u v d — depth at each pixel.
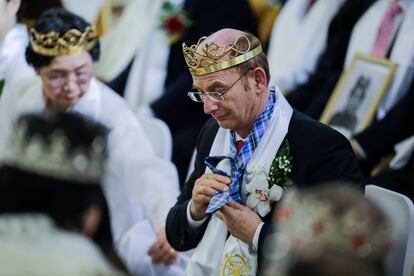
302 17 13.97
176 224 8.67
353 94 12.58
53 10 10.12
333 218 5.01
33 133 5.62
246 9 14.25
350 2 13.19
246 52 8.08
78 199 5.59
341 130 12.50
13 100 10.62
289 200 5.34
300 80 13.66
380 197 8.76
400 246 8.48
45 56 9.97
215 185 8.18
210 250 8.47
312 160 8.18
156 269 9.98
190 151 13.45
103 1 15.54
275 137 8.30
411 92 12.16
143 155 10.23
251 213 8.17
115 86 14.55
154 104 13.86
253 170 8.27
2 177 5.57
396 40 12.70
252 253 8.17
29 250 5.47
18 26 11.62
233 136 8.51
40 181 5.55
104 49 14.80
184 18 14.29
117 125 10.23
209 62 8.02
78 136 5.62
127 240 9.99
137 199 10.16
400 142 12.18
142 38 14.61
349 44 13.11
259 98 8.26
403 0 12.79
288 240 5.10
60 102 10.20
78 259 5.48
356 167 8.30
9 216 5.55
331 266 4.92
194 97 8.29
